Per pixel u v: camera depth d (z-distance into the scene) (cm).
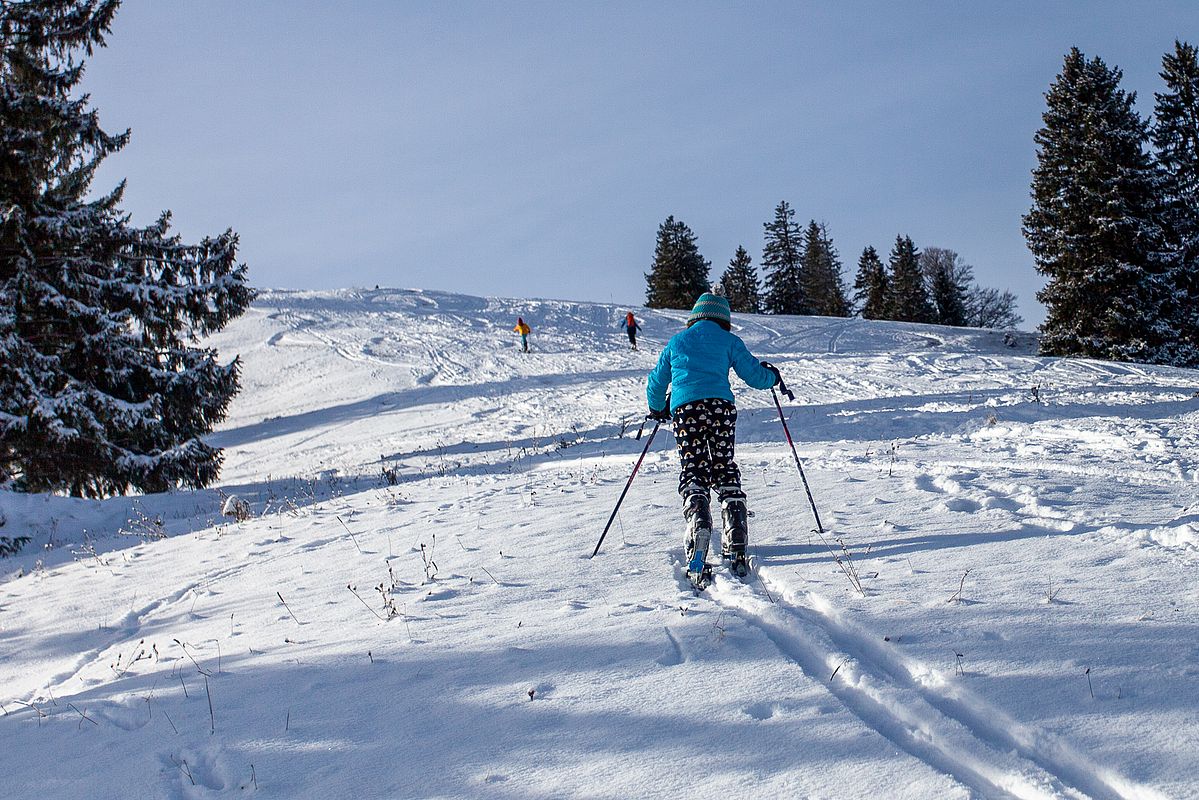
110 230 1730
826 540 507
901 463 816
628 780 236
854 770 228
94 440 1566
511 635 381
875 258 8850
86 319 1644
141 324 1750
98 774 290
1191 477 646
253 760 281
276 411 3209
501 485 916
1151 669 267
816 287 8594
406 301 5500
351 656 379
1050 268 3975
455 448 1830
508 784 243
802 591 397
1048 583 371
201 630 505
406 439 2203
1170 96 4350
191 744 303
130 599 643
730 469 491
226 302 1853
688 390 512
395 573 557
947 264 8931
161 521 1172
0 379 1489
